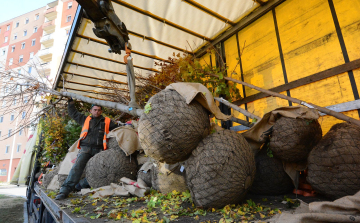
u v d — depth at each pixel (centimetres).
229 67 479
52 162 681
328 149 206
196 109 212
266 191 260
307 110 233
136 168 364
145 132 203
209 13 417
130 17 420
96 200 267
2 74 399
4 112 410
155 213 191
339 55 305
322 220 133
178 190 269
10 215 714
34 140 886
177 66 468
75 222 173
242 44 455
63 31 2995
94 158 343
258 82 416
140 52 546
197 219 172
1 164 2989
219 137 204
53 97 479
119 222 172
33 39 3456
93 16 247
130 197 288
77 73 624
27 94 413
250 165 200
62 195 304
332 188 201
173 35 487
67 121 700
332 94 311
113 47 294
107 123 394
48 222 318
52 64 2653
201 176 191
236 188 188
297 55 357
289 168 254
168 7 399
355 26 292
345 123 224
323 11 328
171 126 194
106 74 641
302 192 257
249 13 431
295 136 227
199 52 554
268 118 260
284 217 146
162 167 275
